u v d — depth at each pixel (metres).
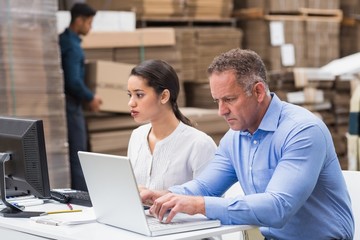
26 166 3.11
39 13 5.46
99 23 6.35
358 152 4.65
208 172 3.13
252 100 2.83
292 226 2.93
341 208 2.93
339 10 7.93
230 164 3.11
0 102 5.30
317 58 7.77
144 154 3.48
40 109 5.49
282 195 2.69
